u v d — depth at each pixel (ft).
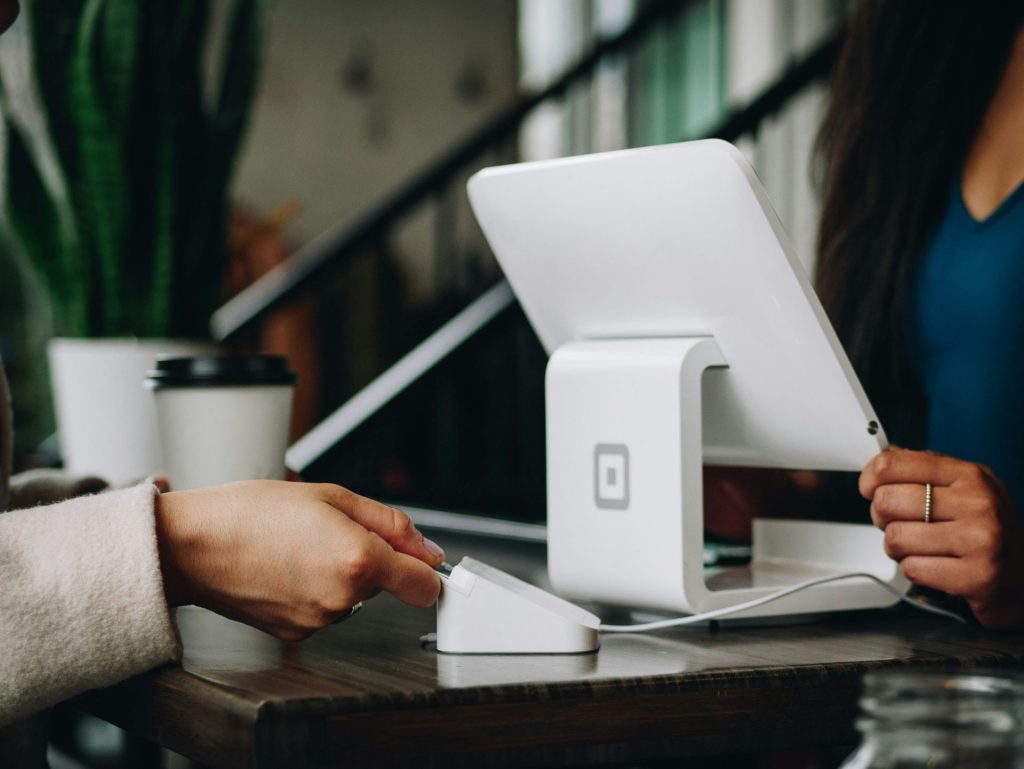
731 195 2.89
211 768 2.32
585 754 2.39
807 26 15.44
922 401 4.68
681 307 3.21
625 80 18.16
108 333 7.57
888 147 4.57
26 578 2.43
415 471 17.49
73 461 7.15
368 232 11.61
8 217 7.55
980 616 3.21
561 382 3.37
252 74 7.80
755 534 3.81
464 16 22.16
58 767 5.69
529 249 3.48
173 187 7.54
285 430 3.73
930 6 4.50
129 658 2.49
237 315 11.19
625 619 3.38
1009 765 1.72
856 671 2.65
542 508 10.50
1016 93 4.46
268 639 3.01
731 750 2.52
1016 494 4.39
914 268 4.61
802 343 3.03
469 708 2.30
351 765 2.21
